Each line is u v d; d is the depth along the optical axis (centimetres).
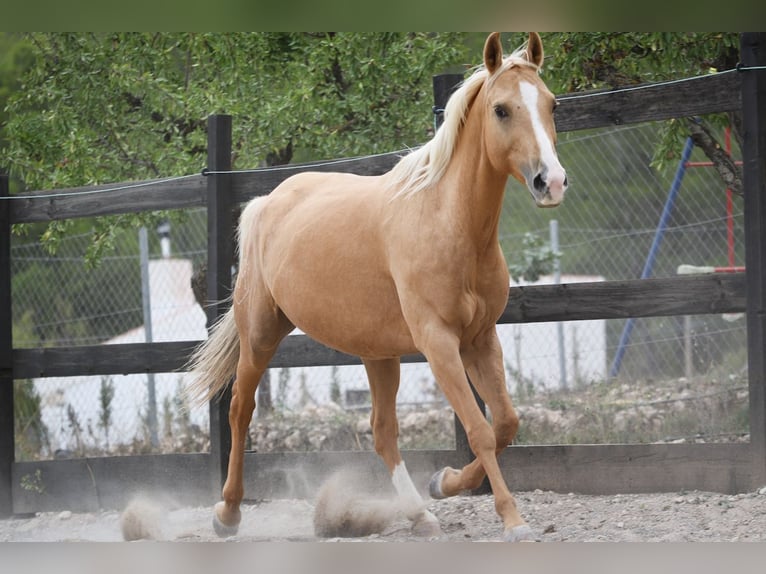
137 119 1523
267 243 895
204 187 1091
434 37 1455
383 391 853
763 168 848
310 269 827
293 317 859
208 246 1082
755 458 854
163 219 1598
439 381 723
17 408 1717
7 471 1191
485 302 748
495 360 756
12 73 2242
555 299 938
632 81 1238
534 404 1435
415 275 735
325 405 1595
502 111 684
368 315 796
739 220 1794
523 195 2722
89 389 1845
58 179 1459
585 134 2323
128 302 2370
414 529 812
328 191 866
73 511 1164
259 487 1071
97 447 1491
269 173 1067
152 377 1505
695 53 1161
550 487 955
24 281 2434
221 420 1063
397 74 1383
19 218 1202
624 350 1706
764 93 848
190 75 1598
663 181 2631
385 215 776
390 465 845
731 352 1623
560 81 1241
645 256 2234
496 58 704
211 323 1078
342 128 1470
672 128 1234
